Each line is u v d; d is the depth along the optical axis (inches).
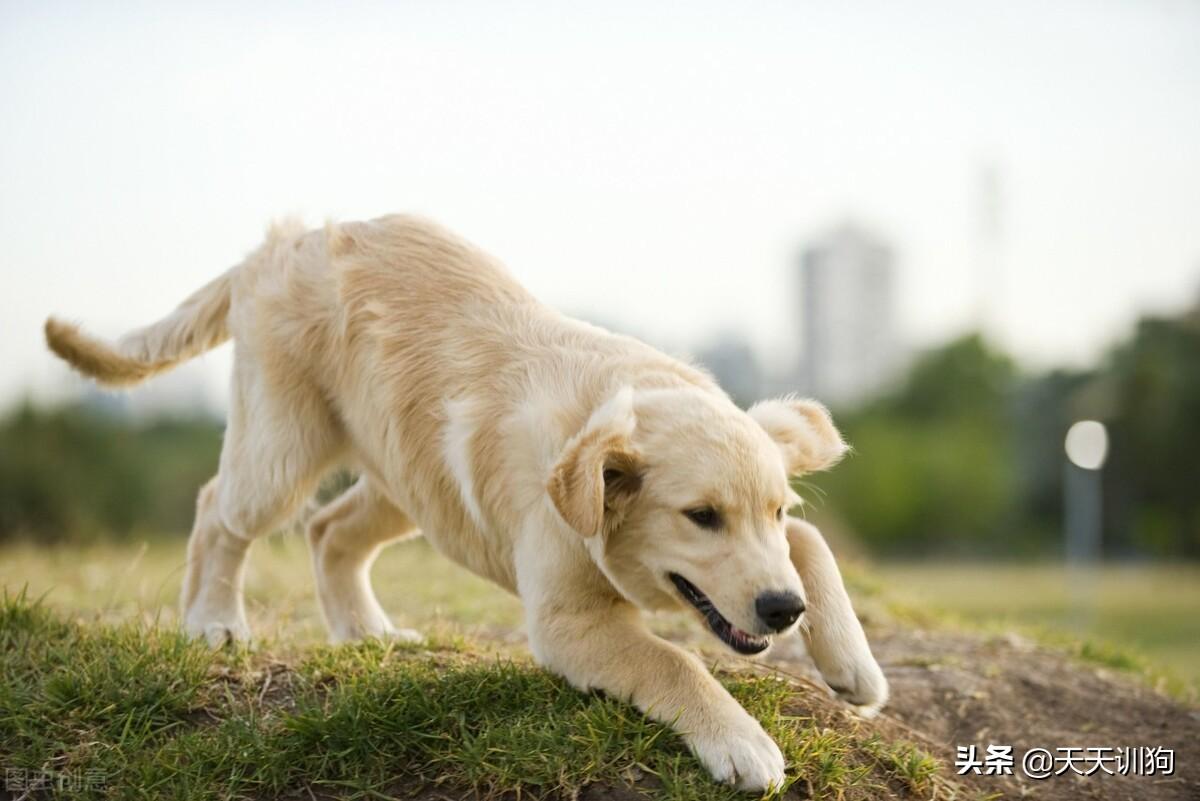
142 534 653.3
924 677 233.1
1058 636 291.0
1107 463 1389.0
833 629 179.0
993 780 195.6
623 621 180.2
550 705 175.9
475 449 189.3
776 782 160.9
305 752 172.6
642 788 162.7
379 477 215.8
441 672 191.0
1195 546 1326.3
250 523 219.5
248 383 217.5
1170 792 202.7
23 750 175.0
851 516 1418.6
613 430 161.5
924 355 1692.9
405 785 168.4
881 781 176.6
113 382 240.8
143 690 185.5
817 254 3144.7
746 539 166.6
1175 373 1387.8
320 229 221.5
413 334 203.5
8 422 761.0
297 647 219.6
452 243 215.2
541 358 193.3
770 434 185.3
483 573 203.0
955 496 1423.5
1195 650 527.2
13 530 679.7
